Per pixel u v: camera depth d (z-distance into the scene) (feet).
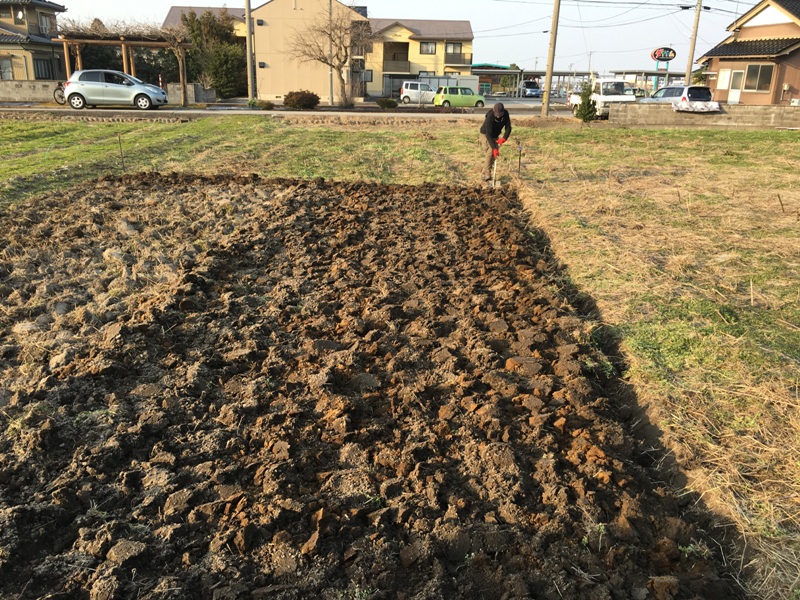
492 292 20.34
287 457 11.66
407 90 127.44
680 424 12.74
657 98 89.61
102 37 102.99
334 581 9.03
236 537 9.63
